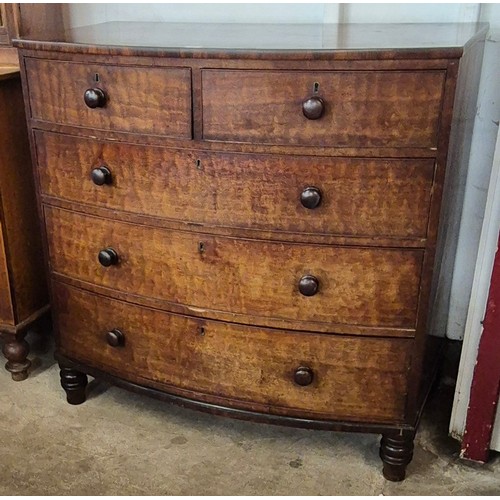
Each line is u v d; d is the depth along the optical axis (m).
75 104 1.44
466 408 1.60
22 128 1.80
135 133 1.39
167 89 1.32
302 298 1.41
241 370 1.52
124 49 1.31
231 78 1.26
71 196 1.55
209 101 1.30
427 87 1.19
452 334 1.91
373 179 1.27
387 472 1.55
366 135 1.24
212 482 1.55
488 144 1.71
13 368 1.92
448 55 1.16
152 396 1.64
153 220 1.46
